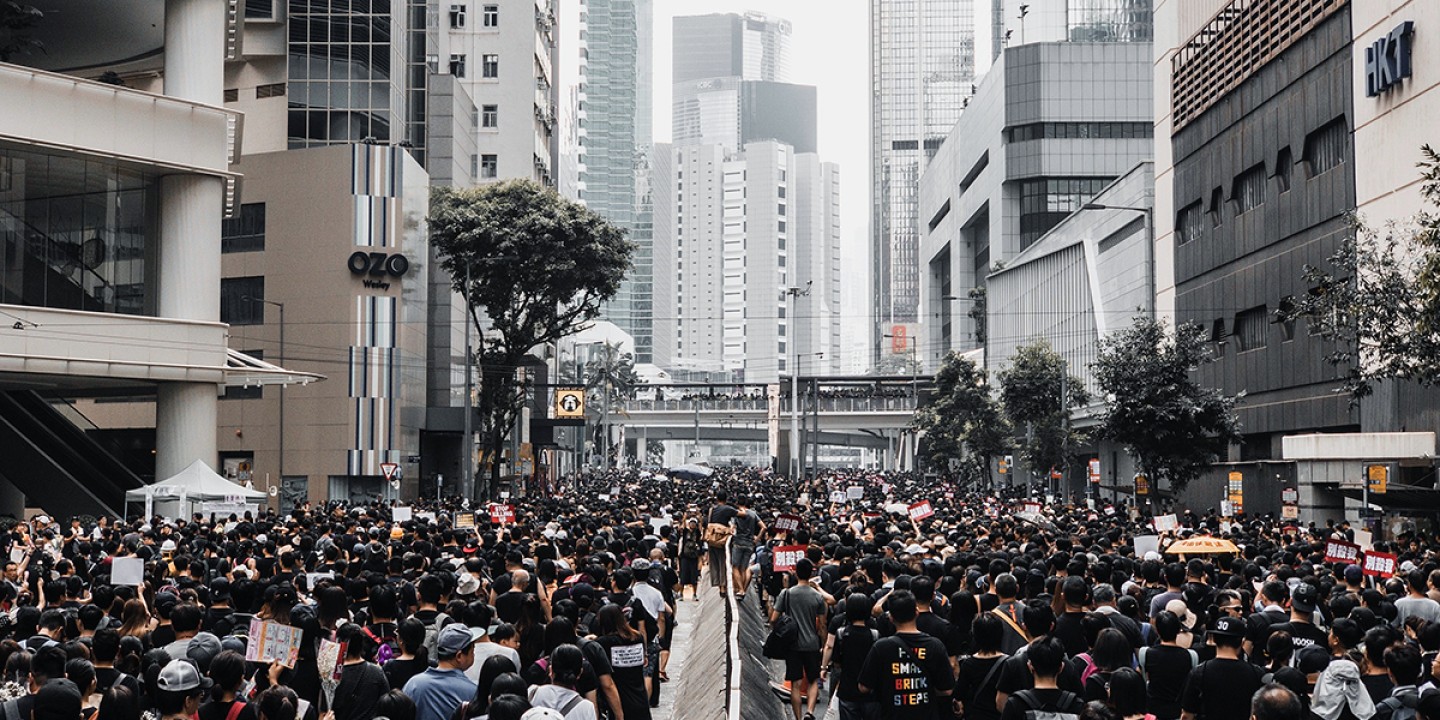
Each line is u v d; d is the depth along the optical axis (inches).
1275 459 2166.6
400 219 2748.5
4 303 1785.2
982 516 1432.1
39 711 342.3
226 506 1562.5
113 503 2041.1
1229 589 562.6
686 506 1763.0
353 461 2682.1
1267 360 2233.0
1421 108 1694.1
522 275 2539.4
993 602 550.3
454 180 3430.1
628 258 2613.2
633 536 1014.4
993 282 5024.6
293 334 2721.5
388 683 427.2
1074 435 2664.9
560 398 3201.3
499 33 4212.6
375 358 2714.1
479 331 2659.9
